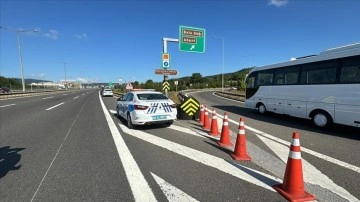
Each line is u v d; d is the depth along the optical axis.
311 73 10.61
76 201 3.97
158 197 4.09
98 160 5.96
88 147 7.15
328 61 9.73
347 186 4.47
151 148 7.02
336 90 9.34
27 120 12.35
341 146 7.21
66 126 10.62
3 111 16.52
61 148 7.04
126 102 11.16
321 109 10.03
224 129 7.43
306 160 5.92
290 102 11.95
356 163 5.70
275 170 5.26
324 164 5.64
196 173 5.09
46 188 4.44
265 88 14.08
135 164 5.66
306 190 4.32
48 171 5.26
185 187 4.45
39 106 20.45
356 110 8.58
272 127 10.46
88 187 4.48
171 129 9.91
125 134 8.95
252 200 3.96
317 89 10.23
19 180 4.79
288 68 12.14
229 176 4.93
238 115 14.48
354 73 8.67
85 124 11.16
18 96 38.28
